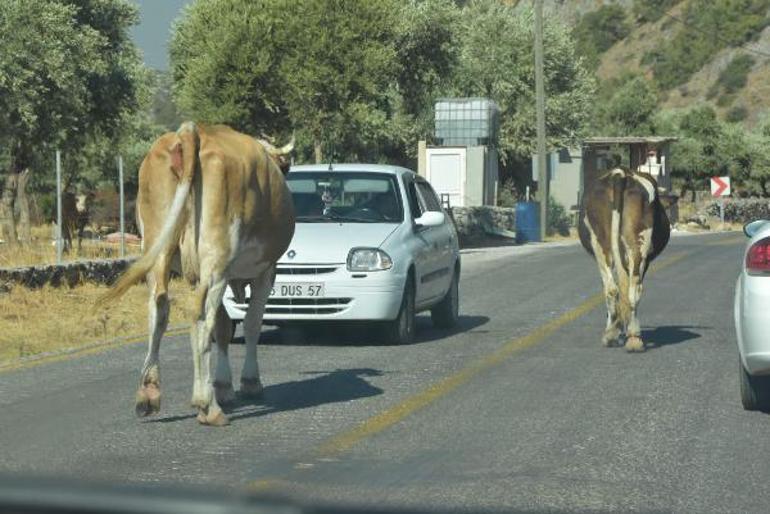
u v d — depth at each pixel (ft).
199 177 31.40
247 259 33.86
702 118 314.14
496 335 54.75
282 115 131.13
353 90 126.21
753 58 534.78
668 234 51.39
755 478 25.55
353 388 38.68
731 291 79.00
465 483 24.59
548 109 208.44
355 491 23.70
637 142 227.40
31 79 97.96
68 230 91.91
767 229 33.30
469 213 157.89
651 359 46.34
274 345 50.75
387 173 54.95
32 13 97.35
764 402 34.40
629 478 25.38
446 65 167.32
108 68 115.34
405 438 30.07
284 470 25.94
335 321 49.49
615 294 50.42
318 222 52.31
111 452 28.02
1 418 32.65
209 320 31.58
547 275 93.71
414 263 51.31
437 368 43.47
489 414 33.73
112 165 172.04
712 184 233.55
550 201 188.75
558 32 213.46
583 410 34.50
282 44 124.47
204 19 128.57
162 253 30.66
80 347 49.55
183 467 26.30
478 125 179.11
